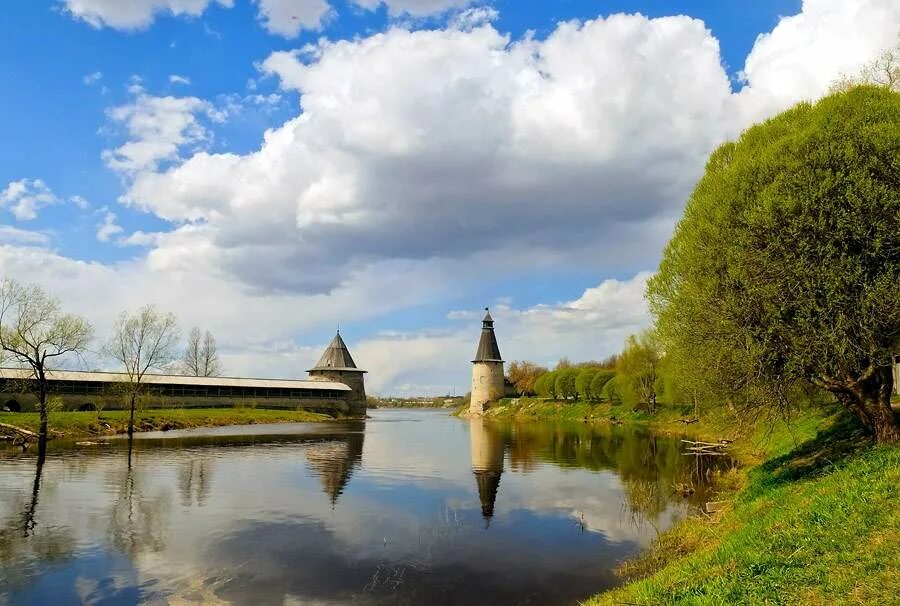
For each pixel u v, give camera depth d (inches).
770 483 680.4
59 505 861.2
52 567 590.6
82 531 722.8
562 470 1280.8
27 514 804.0
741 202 655.1
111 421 2228.1
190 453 1539.1
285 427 2768.2
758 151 753.6
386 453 1631.4
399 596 522.3
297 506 888.3
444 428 2901.1
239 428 2576.3
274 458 1469.0
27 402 2453.2
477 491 1029.2
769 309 595.2
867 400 596.7
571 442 1934.1
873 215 564.4
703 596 357.7
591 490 1031.6
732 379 651.5
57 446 1656.0
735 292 626.2
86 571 580.1
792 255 585.9
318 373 4527.6
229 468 1270.9
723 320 625.0
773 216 600.1
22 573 573.3
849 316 572.1
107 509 842.2
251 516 817.5
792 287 588.1
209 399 3405.5
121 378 2883.9
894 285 548.4
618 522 790.5
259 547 667.4
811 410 962.7
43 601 505.0
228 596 519.2
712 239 673.0
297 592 530.3
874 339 576.1
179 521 781.3
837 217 576.1
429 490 1037.2
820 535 407.8
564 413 3671.3
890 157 573.9
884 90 669.9
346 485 1081.4
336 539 705.0
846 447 673.6
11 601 504.4
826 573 350.3
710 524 658.2
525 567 602.2
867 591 316.8
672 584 404.2
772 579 360.2
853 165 581.9
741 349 620.4
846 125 609.0
